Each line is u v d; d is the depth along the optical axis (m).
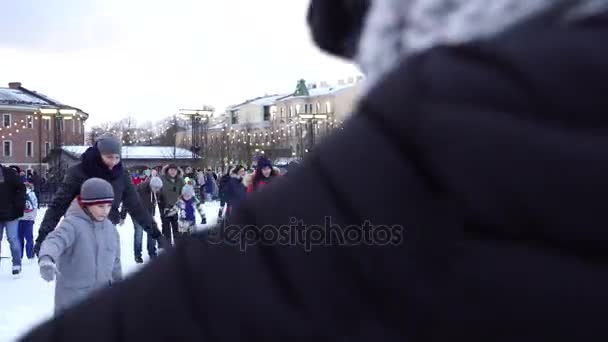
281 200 0.53
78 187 5.08
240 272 0.52
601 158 0.42
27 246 10.60
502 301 0.44
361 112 0.53
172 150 45.44
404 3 0.55
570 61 0.44
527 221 0.44
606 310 0.42
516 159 0.44
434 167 0.47
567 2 0.46
